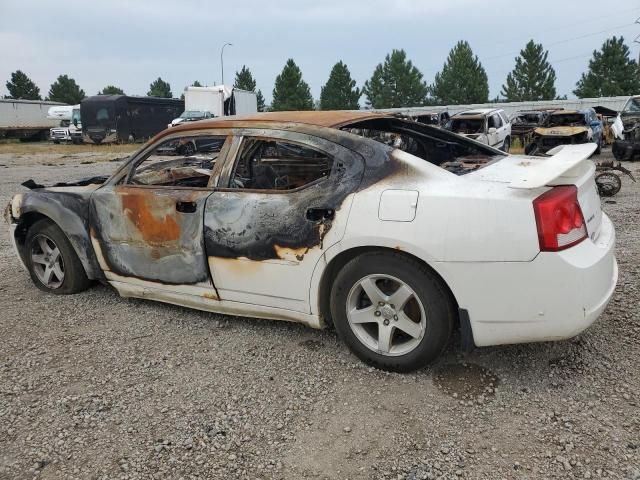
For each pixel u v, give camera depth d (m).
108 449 2.51
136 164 3.92
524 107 36.16
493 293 2.68
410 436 2.53
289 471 2.34
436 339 2.87
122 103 31.31
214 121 3.65
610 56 55.09
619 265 4.70
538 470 2.28
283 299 3.29
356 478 2.28
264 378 3.09
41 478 2.34
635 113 17.09
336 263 3.12
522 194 2.65
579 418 2.60
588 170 3.11
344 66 65.62
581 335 3.40
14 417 2.78
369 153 3.02
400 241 2.79
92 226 4.02
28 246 4.52
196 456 2.45
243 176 3.46
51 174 15.36
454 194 2.73
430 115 21.52
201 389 2.99
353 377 3.05
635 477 2.20
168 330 3.76
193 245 3.51
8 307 4.27
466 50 65.44
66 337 3.70
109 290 4.55
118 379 3.12
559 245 2.58
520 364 3.10
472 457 2.38
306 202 3.09
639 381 2.88
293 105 62.59
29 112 40.72
